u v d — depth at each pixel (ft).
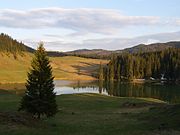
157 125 120.47
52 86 145.07
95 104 233.35
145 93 419.95
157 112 149.89
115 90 473.67
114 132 112.06
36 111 141.49
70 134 108.27
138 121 140.77
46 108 142.20
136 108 212.84
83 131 116.67
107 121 148.77
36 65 143.54
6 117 119.14
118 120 150.51
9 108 187.83
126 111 198.49
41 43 146.30
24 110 152.76
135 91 452.35
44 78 142.61
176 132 105.09
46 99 142.51
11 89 451.94
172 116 131.64
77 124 138.82
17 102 217.77
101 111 201.36
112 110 206.59
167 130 109.50
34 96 141.49
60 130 117.50
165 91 446.60
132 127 123.03
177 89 479.41
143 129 116.06
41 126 121.80
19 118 123.44
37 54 144.66
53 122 142.10
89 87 542.57
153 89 484.33
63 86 570.46
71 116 171.83
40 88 142.00
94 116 172.24
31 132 103.81
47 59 145.89
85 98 266.77
